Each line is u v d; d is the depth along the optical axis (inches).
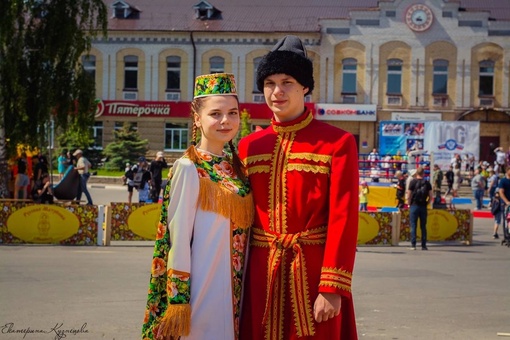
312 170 172.6
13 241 620.7
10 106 892.6
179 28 1927.9
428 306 370.3
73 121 949.8
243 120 1683.1
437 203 1068.5
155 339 168.2
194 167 172.2
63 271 460.8
